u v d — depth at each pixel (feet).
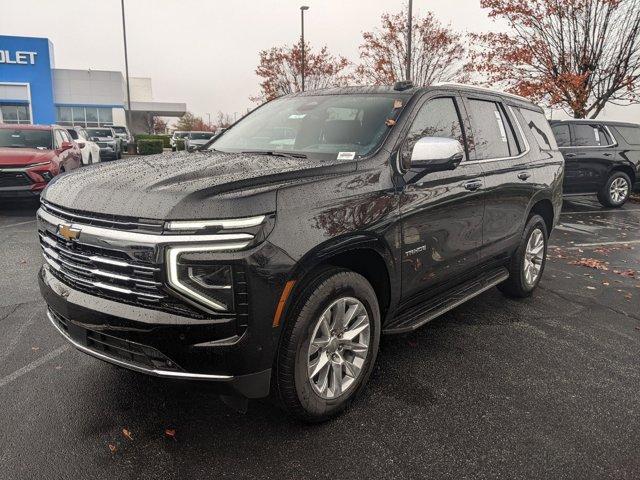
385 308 11.02
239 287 7.87
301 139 11.84
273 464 8.44
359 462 8.55
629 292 18.49
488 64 59.98
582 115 56.59
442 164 11.07
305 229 8.52
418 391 10.88
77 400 10.21
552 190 17.29
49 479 7.98
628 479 8.34
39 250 22.34
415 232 10.98
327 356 9.51
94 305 8.40
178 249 7.65
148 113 194.59
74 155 40.29
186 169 9.29
